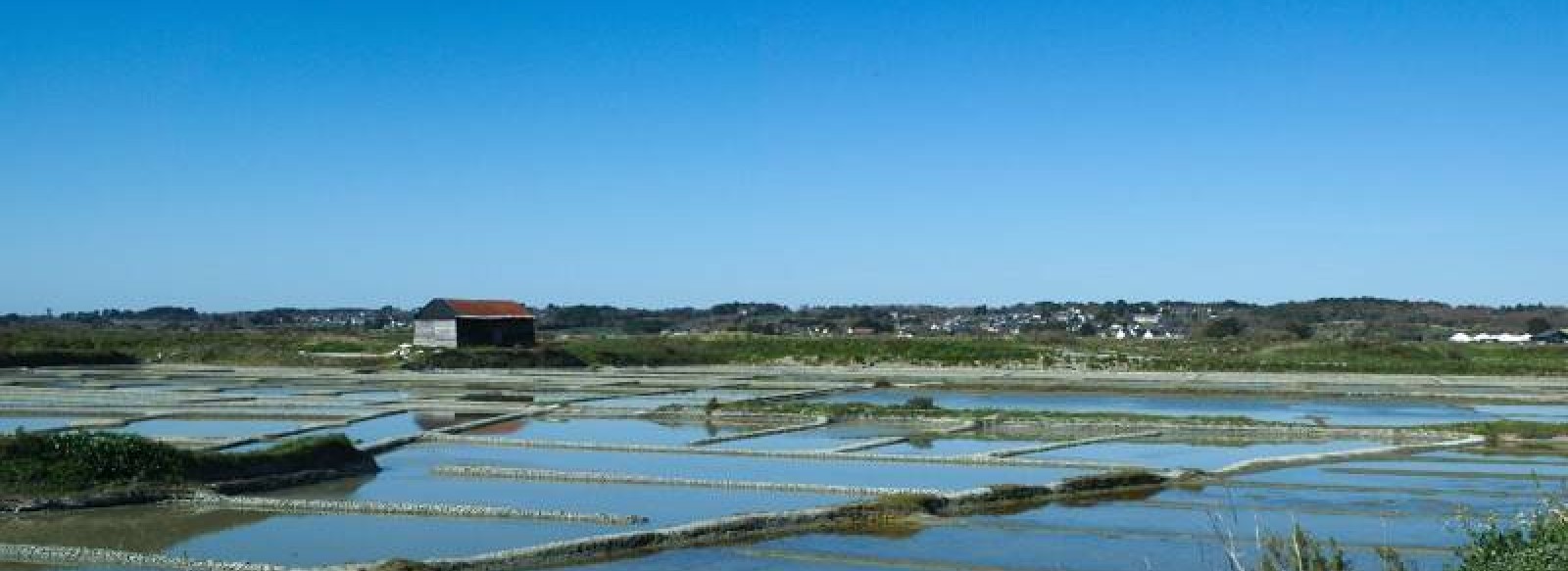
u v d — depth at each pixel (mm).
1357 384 88250
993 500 34500
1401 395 77312
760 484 36875
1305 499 35094
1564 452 46281
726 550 28219
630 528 30531
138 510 33062
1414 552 27609
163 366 109250
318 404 66688
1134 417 57469
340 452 40750
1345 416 62312
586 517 31609
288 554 27750
